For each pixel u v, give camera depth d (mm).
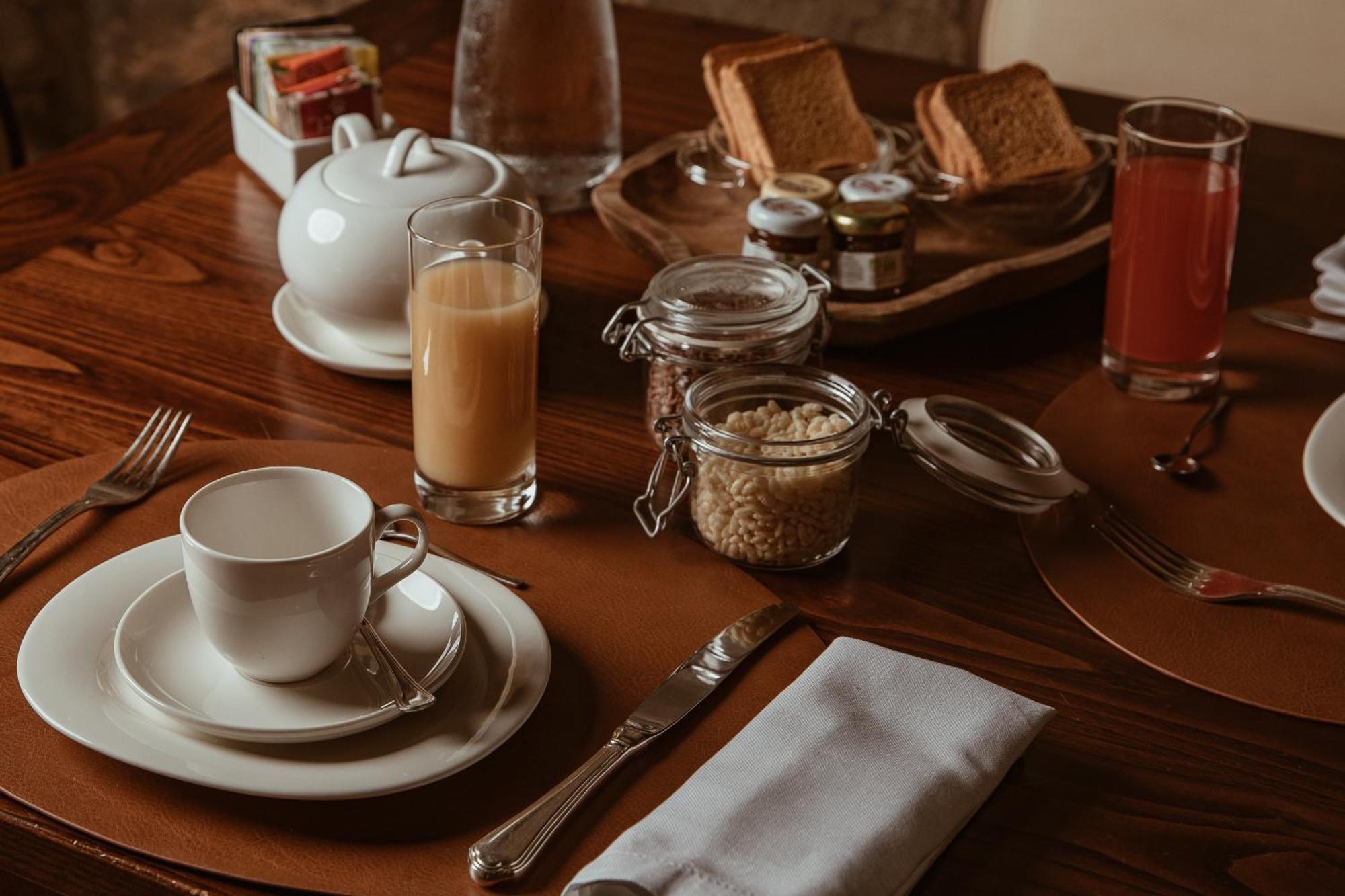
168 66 2496
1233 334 995
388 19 1550
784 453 691
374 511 595
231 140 1278
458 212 777
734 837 504
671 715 603
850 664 608
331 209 868
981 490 757
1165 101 917
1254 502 803
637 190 1125
